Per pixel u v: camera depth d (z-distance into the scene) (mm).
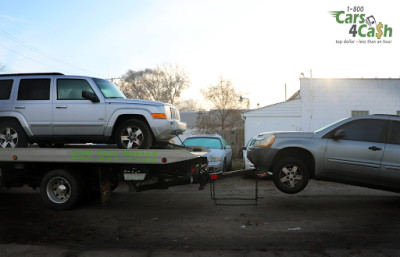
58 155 6535
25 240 4902
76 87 6715
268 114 20500
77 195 6703
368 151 6527
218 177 7141
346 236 4949
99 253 4352
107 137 6590
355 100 19875
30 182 7316
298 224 5621
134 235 5109
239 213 6453
